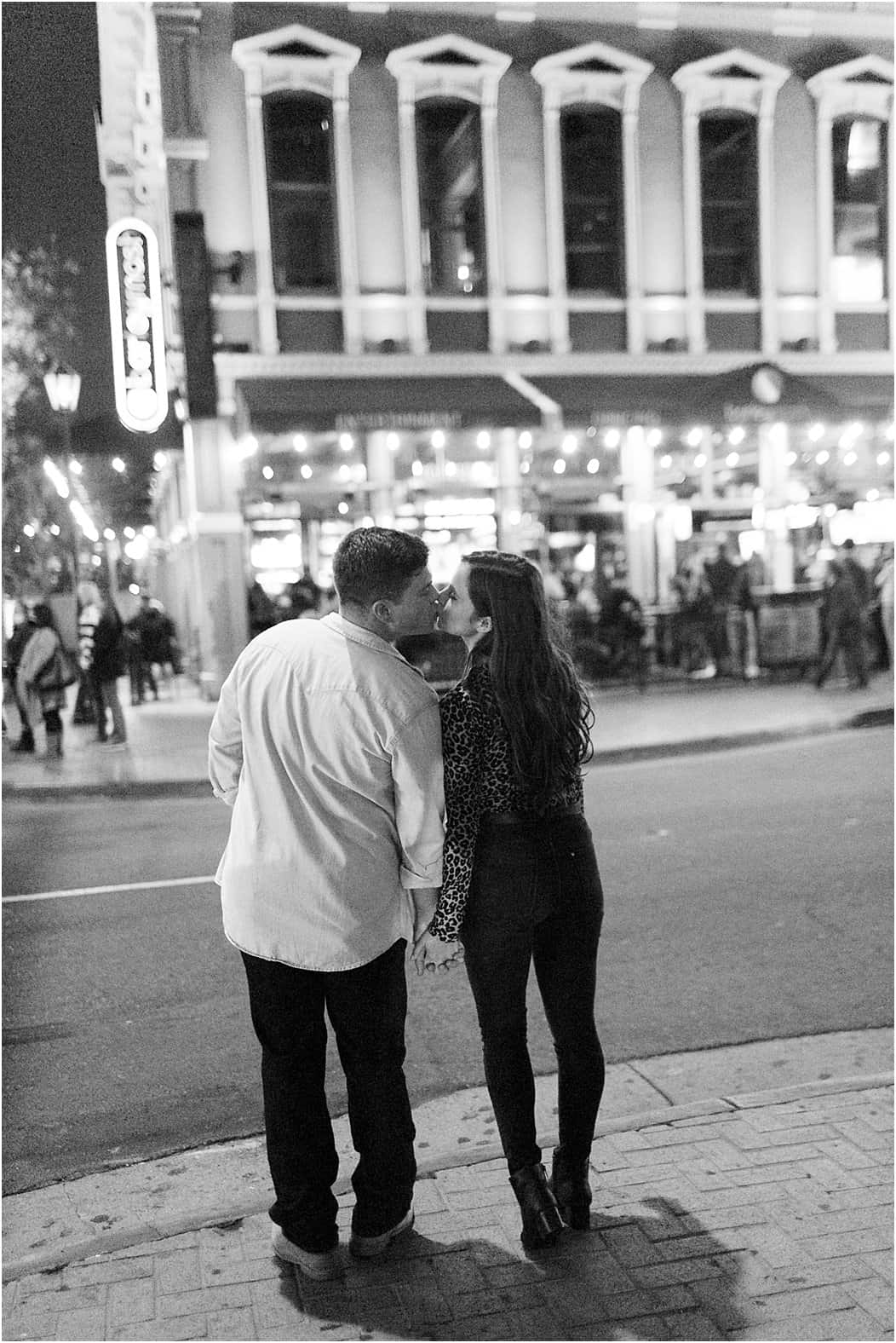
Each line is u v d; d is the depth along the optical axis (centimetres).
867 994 492
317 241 1756
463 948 301
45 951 593
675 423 1689
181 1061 454
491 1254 299
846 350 1981
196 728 1496
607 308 1875
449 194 1806
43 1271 298
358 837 282
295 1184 289
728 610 1755
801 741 1216
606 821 845
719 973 523
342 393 1641
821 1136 353
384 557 280
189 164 1670
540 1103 400
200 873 752
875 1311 270
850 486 2003
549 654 295
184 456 1870
